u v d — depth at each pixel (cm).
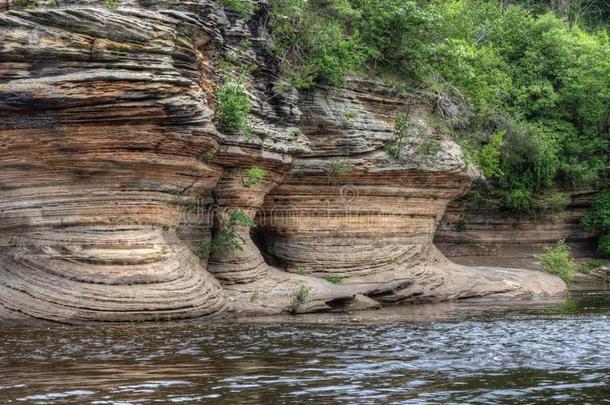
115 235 1741
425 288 2494
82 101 1645
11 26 1633
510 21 3956
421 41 2845
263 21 2317
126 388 1083
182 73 1795
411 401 1043
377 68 2681
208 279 1919
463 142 2962
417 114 2695
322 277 2362
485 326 1781
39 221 1722
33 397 1027
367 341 1520
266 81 2261
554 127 3728
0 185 1714
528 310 2214
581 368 1272
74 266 1708
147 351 1359
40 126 1667
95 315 1675
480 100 3161
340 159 2380
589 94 3769
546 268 3138
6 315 1653
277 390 1091
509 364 1300
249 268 2097
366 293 2297
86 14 1664
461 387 1127
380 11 2691
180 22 1792
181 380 1139
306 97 2400
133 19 1711
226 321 1811
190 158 1822
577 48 3878
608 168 3684
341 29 2661
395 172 2481
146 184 1773
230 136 2016
